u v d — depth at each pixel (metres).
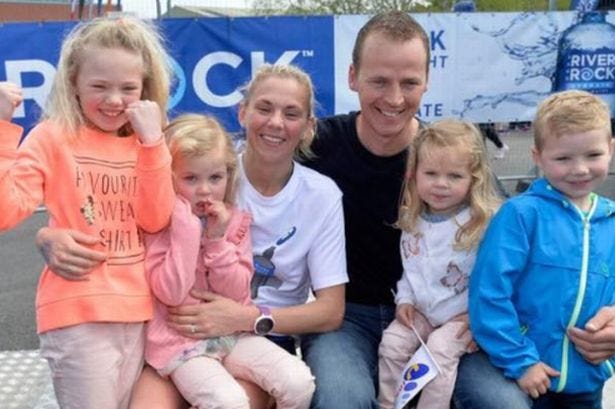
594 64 6.62
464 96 6.56
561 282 2.37
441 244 2.60
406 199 2.68
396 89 2.71
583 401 2.50
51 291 2.22
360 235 2.87
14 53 5.96
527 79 6.59
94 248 2.24
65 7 29.92
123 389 2.29
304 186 2.65
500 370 2.42
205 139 2.37
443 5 19.69
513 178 7.32
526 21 6.45
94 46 2.26
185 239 2.27
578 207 2.46
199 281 2.43
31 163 2.18
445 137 2.53
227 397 2.20
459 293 2.60
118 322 2.22
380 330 2.87
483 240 2.50
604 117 2.38
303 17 6.21
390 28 2.70
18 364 3.90
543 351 2.41
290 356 2.39
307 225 2.64
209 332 2.35
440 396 2.46
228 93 6.26
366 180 2.82
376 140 2.80
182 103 6.22
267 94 2.53
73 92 2.32
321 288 2.62
